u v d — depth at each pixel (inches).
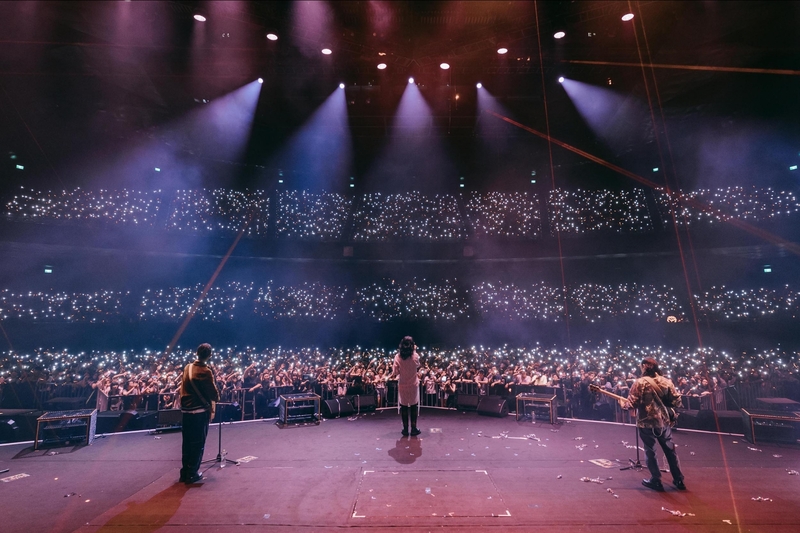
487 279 820.6
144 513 202.4
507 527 187.3
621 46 482.3
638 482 240.2
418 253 791.1
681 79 568.1
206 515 200.1
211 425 382.6
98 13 419.2
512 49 493.7
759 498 215.0
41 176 636.1
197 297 723.4
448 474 254.4
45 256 662.5
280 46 483.8
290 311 757.9
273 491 229.1
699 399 403.2
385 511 203.5
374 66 543.5
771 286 686.5
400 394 346.9
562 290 764.0
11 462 281.0
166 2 399.5
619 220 751.1
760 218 633.0
